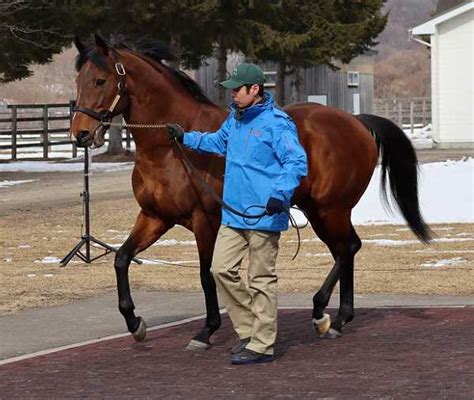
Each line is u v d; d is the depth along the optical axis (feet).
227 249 34.50
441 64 162.40
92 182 117.29
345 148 40.06
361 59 237.25
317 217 40.37
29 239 74.13
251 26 148.36
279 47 150.92
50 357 36.73
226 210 34.47
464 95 160.76
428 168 99.45
